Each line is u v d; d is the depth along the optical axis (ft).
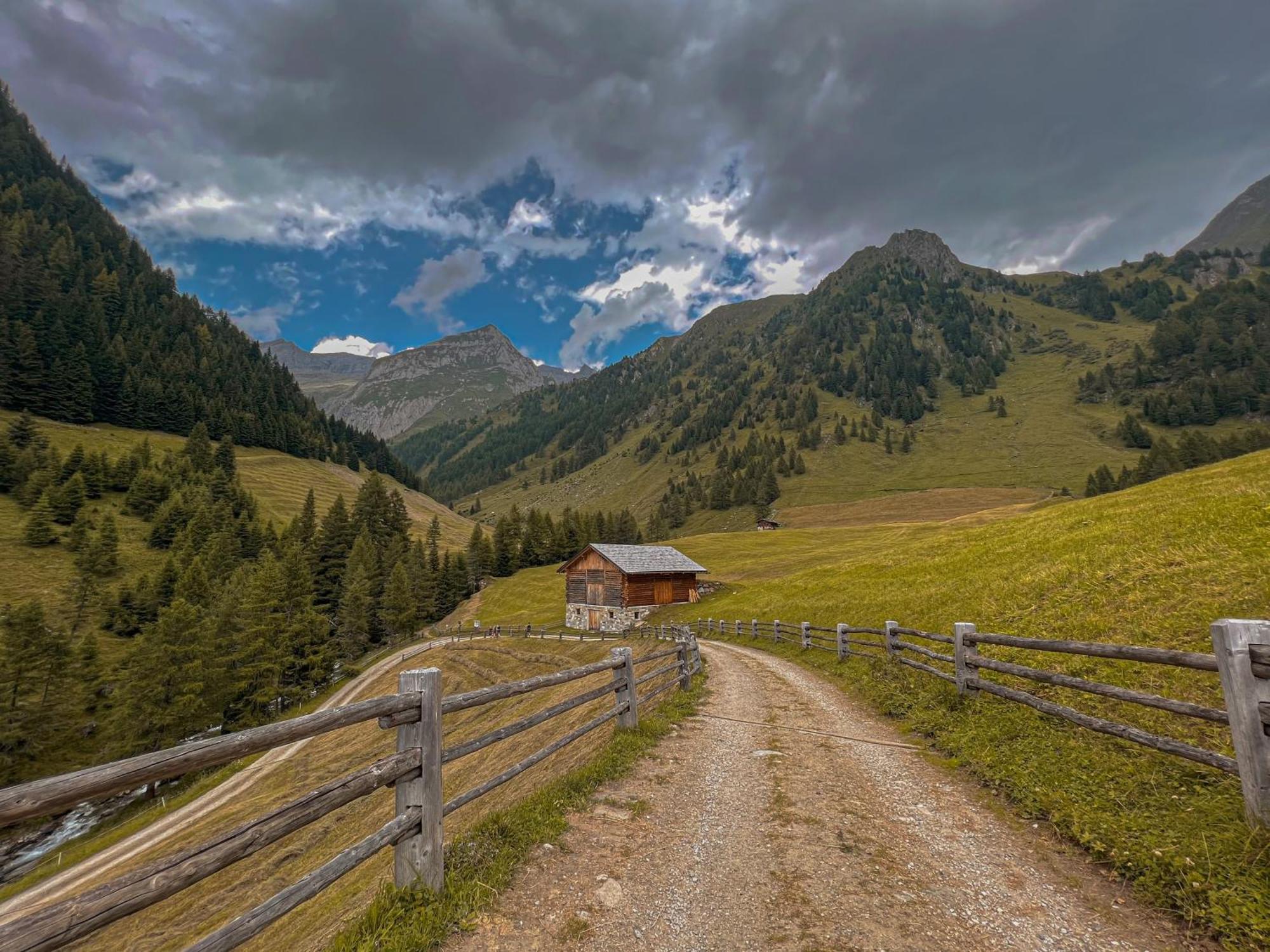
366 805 63.16
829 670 57.62
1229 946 13.01
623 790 24.79
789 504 606.96
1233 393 632.79
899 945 13.66
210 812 101.04
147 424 508.12
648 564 176.65
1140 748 22.30
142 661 152.35
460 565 337.93
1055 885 16.15
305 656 197.36
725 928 14.55
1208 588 34.94
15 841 109.29
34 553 264.11
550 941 14.10
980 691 33.19
